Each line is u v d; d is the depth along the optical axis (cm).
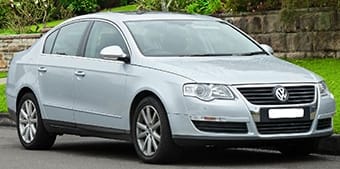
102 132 1538
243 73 1380
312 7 2781
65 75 1622
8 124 2336
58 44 1694
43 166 1455
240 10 2988
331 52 2764
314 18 2777
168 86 1382
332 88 2164
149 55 1477
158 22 1571
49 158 1571
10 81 1803
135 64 1466
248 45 1580
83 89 1571
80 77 1579
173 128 1370
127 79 1469
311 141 1448
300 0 2772
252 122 1341
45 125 1684
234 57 1498
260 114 1344
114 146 1786
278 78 1379
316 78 1429
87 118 1564
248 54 1548
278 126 1361
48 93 1669
